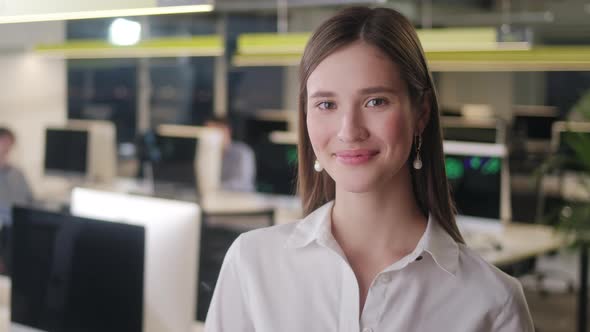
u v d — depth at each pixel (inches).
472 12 466.6
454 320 53.9
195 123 427.2
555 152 301.3
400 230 55.7
